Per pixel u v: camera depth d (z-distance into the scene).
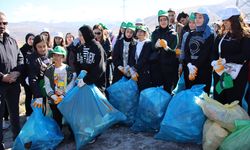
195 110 4.43
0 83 4.60
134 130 5.22
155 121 4.96
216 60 4.36
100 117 4.54
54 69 4.86
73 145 4.85
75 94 4.60
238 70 4.21
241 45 4.16
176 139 4.59
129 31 5.71
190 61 4.81
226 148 3.98
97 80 4.79
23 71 4.96
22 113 6.80
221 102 4.54
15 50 4.81
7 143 5.16
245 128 3.91
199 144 4.58
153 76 5.42
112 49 6.58
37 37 4.94
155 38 5.41
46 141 4.42
